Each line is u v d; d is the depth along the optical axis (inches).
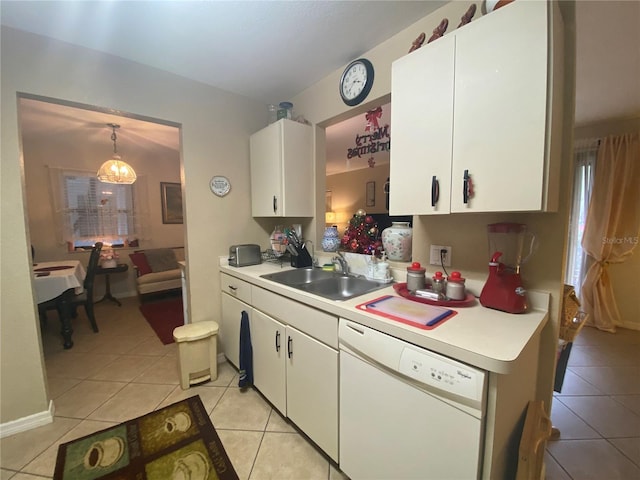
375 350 40.0
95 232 158.1
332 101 79.0
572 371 89.0
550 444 60.0
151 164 175.3
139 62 73.2
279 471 52.1
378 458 41.9
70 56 64.3
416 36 58.4
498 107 37.8
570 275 131.3
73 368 87.9
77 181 151.4
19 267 60.3
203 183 86.6
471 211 41.3
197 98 83.7
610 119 117.0
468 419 31.7
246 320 74.5
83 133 136.5
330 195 252.1
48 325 123.9
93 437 59.9
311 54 69.6
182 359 76.2
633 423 66.6
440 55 43.3
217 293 91.4
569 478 51.9
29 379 62.1
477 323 39.4
